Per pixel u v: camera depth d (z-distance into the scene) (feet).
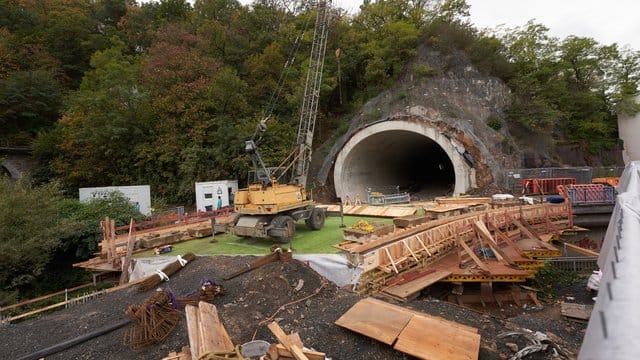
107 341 22.70
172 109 90.07
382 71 104.99
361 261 30.45
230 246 41.81
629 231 8.27
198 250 40.65
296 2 128.36
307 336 21.89
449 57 102.89
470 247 43.57
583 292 39.70
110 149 88.58
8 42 115.44
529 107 96.37
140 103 92.89
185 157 86.53
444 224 43.57
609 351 4.61
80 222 54.39
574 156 108.78
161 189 90.79
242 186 88.02
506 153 86.69
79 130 89.20
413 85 101.09
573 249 51.60
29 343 23.71
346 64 110.73
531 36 122.93
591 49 121.19
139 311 23.59
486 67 101.30
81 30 131.54
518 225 49.67
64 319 27.30
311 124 61.46
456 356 18.62
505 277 35.45
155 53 103.55
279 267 29.99
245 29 124.67
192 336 18.65
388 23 112.78
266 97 106.73
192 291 28.50
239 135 85.40
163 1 154.30
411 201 83.10
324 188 93.91
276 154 85.30
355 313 23.39
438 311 27.55
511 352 21.13
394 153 112.57
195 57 100.07
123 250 42.14
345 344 21.08
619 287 5.91
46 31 129.59
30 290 50.55
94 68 127.75
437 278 34.45
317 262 31.76
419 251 37.42
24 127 106.42
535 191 74.79
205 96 92.58
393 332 20.74
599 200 59.88
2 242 43.27
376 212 58.90
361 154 97.30
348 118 106.73
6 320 29.43
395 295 30.19
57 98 112.78
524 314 34.24
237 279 29.58
